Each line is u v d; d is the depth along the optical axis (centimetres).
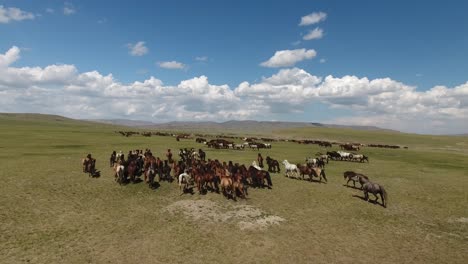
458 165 4569
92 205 2058
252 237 1702
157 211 2009
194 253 1514
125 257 1448
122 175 2508
